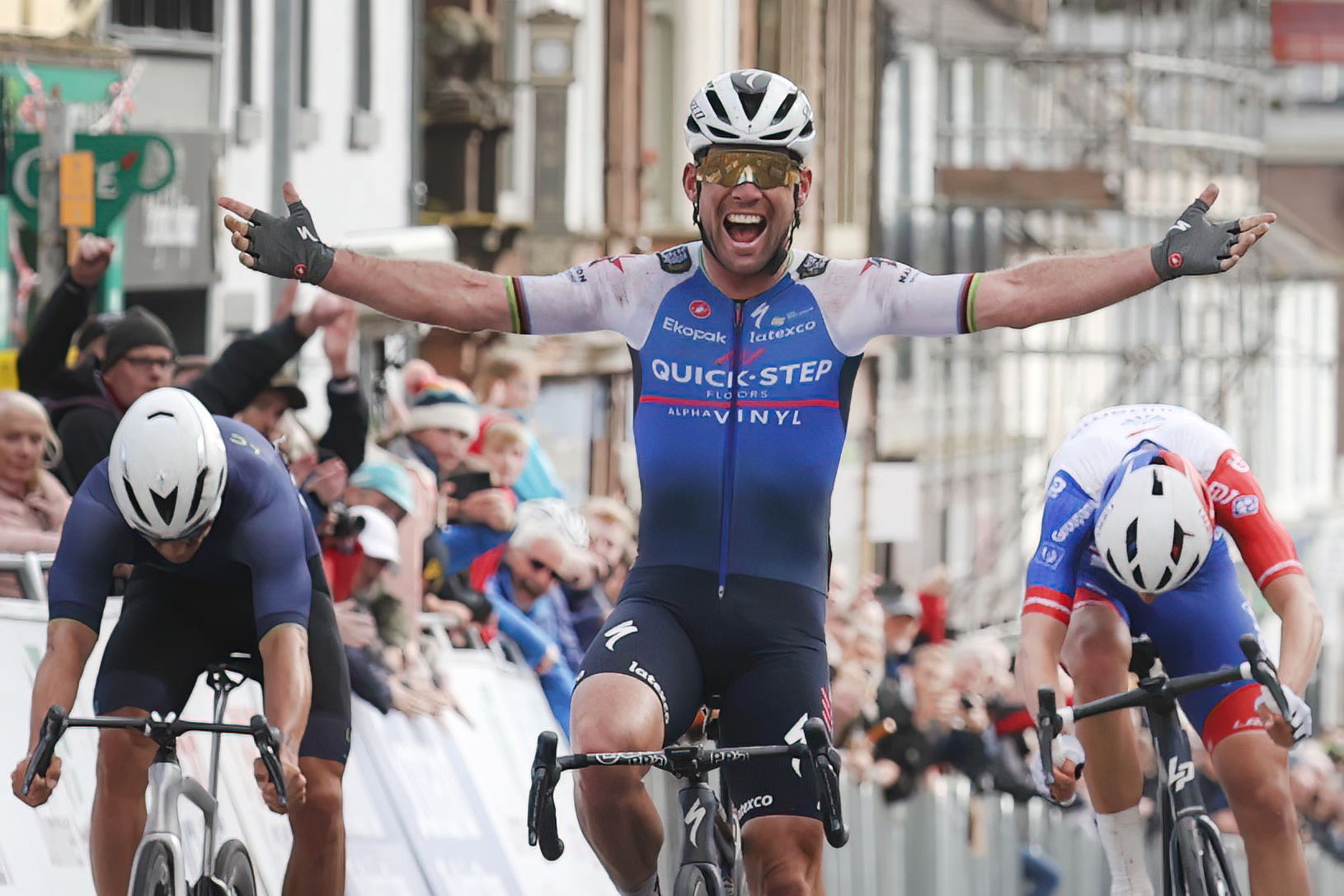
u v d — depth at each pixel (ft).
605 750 47.67
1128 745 63.10
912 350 281.13
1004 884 118.42
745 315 51.42
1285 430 410.52
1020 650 59.93
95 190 100.32
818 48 264.11
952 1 287.28
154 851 49.67
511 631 95.45
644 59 216.13
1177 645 63.10
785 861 49.37
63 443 72.18
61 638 52.54
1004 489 310.04
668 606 50.39
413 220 176.76
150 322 72.38
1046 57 297.53
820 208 268.41
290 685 52.90
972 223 309.01
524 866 84.89
